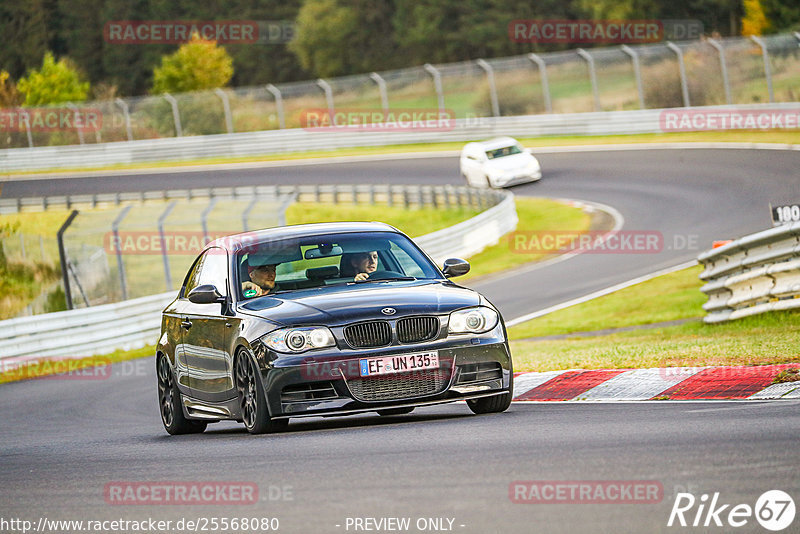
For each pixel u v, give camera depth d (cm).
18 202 15625
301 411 2459
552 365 3506
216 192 14212
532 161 12600
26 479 2195
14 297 12038
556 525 1407
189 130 18850
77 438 3225
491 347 2559
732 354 3206
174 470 2092
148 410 4103
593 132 14975
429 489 1658
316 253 2828
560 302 6469
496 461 1833
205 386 2855
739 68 15212
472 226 9662
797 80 14700
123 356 6881
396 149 16625
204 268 3034
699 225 8881
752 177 10562
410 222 12362
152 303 7425
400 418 2814
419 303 2550
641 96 15100
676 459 1725
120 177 17575
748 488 1505
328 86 17788
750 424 2034
